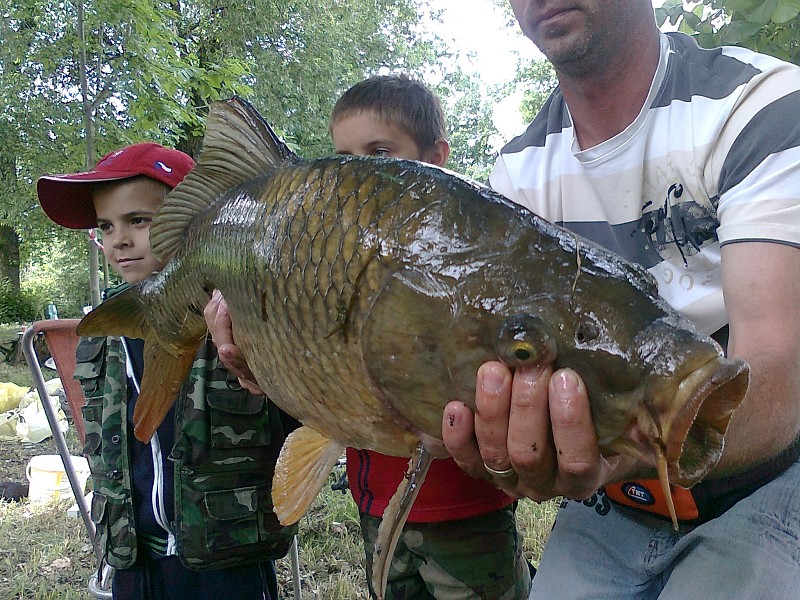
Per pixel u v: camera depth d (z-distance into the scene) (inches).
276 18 535.2
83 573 142.3
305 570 140.9
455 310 44.5
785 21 92.3
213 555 85.0
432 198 47.7
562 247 42.6
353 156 54.0
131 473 91.1
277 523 89.7
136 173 95.1
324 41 567.2
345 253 50.8
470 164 1133.1
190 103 403.2
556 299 40.9
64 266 811.4
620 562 73.6
